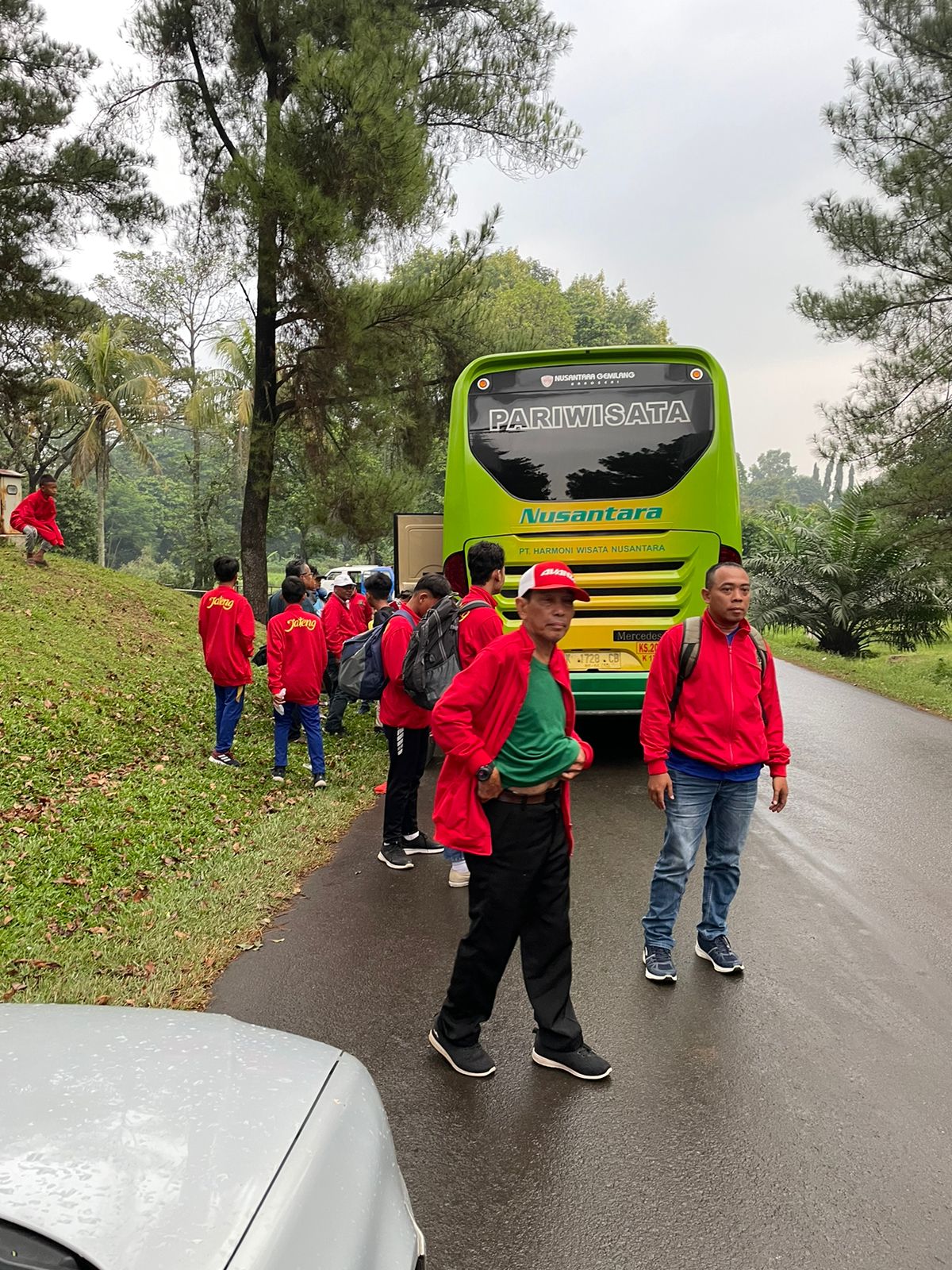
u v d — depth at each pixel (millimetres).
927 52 16250
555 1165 3242
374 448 22750
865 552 22016
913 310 16469
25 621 12578
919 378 16438
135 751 8922
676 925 5414
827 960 4887
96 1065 2055
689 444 8734
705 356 8766
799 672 17922
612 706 8812
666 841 4613
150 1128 1842
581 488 8758
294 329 19859
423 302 19484
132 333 40000
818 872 6250
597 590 8734
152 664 12922
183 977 4695
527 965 3896
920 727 11648
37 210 20625
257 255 18641
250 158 17734
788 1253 2832
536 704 3732
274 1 18891
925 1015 4301
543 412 8844
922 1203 3051
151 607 16375
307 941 5242
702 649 4473
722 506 8695
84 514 46500
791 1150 3316
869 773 9070
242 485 41969
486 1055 3879
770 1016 4297
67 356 32469
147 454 34844
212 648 8852
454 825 3719
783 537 24141
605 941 5172
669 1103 3619
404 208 18406
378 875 6367
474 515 8883
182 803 7539
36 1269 1506
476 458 8898
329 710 11047
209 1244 1580
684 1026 4219
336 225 17312
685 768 4539
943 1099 3633
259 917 5539
